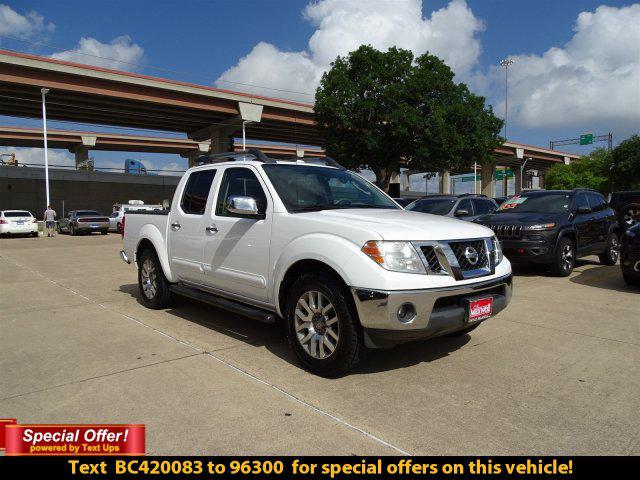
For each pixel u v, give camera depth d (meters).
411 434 2.85
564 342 4.68
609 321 5.49
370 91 26.31
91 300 6.75
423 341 4.71
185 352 4.32
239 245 4.50
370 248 3.42
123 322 5.43
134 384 3.57
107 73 32.31
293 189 4.41
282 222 4.07
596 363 4.08
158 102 35.06
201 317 5.66
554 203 9.34
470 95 27.62
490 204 11.66
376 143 25.91
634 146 48.50
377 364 4.04
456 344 4.61
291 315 3.94
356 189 4.96
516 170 80.62
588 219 9.34
